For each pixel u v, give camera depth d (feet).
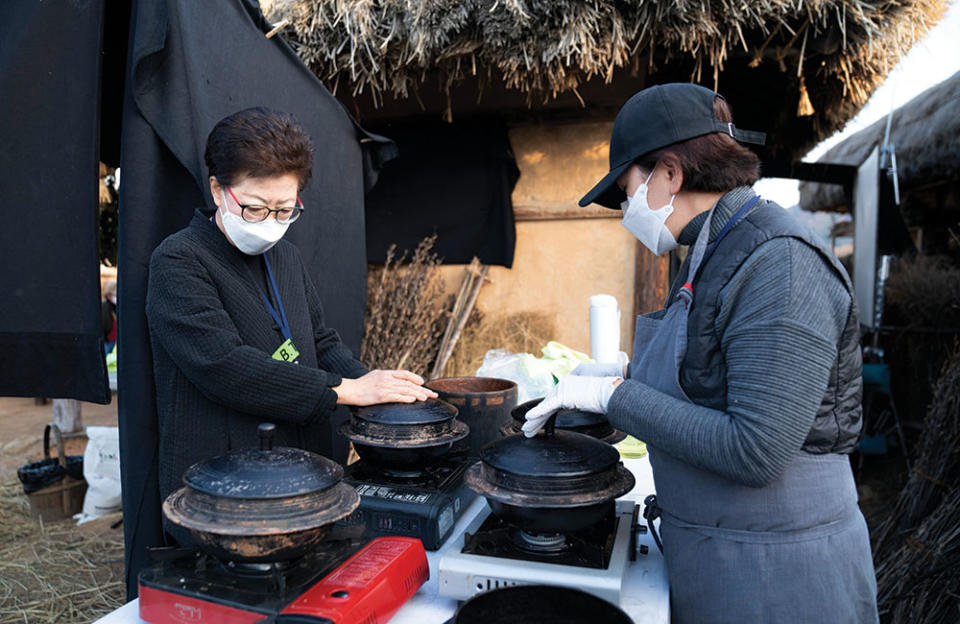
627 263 14.65
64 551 11.92
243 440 5.24
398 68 11.03
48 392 6.20
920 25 11.12
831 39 11.24
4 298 6.18
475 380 6.94
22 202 6.07
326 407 5.03
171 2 5.86
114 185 12.69
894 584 9.49
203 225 5.29
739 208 3.81
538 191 15.14
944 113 17.58
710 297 3.66
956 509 9.43
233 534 3.23
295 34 10.87
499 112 14.96
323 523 3.39
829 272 3.51
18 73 5.97
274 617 3.25
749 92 14.61
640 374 4.17
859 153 21.11
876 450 18.58
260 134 4.68
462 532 4.71
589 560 3.94
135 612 3.91
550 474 3.72
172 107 5.87
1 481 16.16
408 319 14.39
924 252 21.93
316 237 9.53
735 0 9.96
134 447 5.86
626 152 3.99
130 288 5.80
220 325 4.94
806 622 3.61
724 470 3.38
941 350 18.28
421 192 15.52
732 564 3.71
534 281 15.23
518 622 3.34
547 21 10.03
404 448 4.63
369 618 3.46
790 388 3.21
